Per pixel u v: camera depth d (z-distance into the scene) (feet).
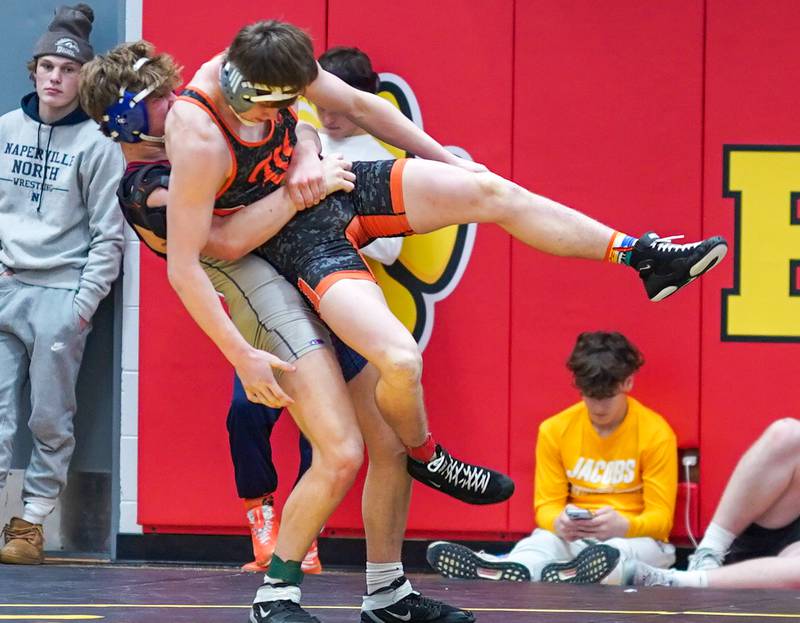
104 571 44.78
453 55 48.98
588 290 48.91
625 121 48.57
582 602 36.86
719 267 48.57
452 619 31.91
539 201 30.81
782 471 43.52
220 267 30.81
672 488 46.83
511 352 49.14
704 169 48.57
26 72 51.13
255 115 28.32
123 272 50.21
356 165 31.30
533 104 48.78
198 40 49.62
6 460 49.16
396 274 49.06
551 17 48.65
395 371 28.19
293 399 29.27
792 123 48.34
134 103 31.60
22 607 34.81
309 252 29.96
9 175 49.67
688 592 39.42
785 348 48.55
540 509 47.44
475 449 49.21
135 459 50.37
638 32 48.55
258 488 45.93
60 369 49.06
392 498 31.42
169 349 50.01
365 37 49.14
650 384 48.85
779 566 42.24
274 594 29.60
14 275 49.52
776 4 48.19
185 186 28.48
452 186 30.48
